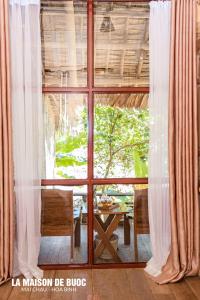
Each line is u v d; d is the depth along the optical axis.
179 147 2.61
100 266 2.88
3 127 2.52
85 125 2.88
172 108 2.60
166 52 2.66
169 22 2.64
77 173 2.89
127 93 2.90
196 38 2.64
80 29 2.81
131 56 2.87
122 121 2.93
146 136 2.93
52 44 2.80
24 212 2.66
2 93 2.51
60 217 2.89
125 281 2.63
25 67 2.59
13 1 2.55
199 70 2.71
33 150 2.67
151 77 2.69
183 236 2.62
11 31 2.56
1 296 2.39
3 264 2.59
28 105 2.61
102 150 2.93
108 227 2.97
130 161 2.94
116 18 2.82
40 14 2.74
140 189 2.94
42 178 2.85
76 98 2.86
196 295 2.39
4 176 2.55
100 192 2.95
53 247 2.96
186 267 2.64
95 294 2.42
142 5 2.81
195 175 2.64
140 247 2.98
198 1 2.66
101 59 2.86
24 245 2.69
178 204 2.62
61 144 2.86
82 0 2.77
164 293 2.43
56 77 2.83
